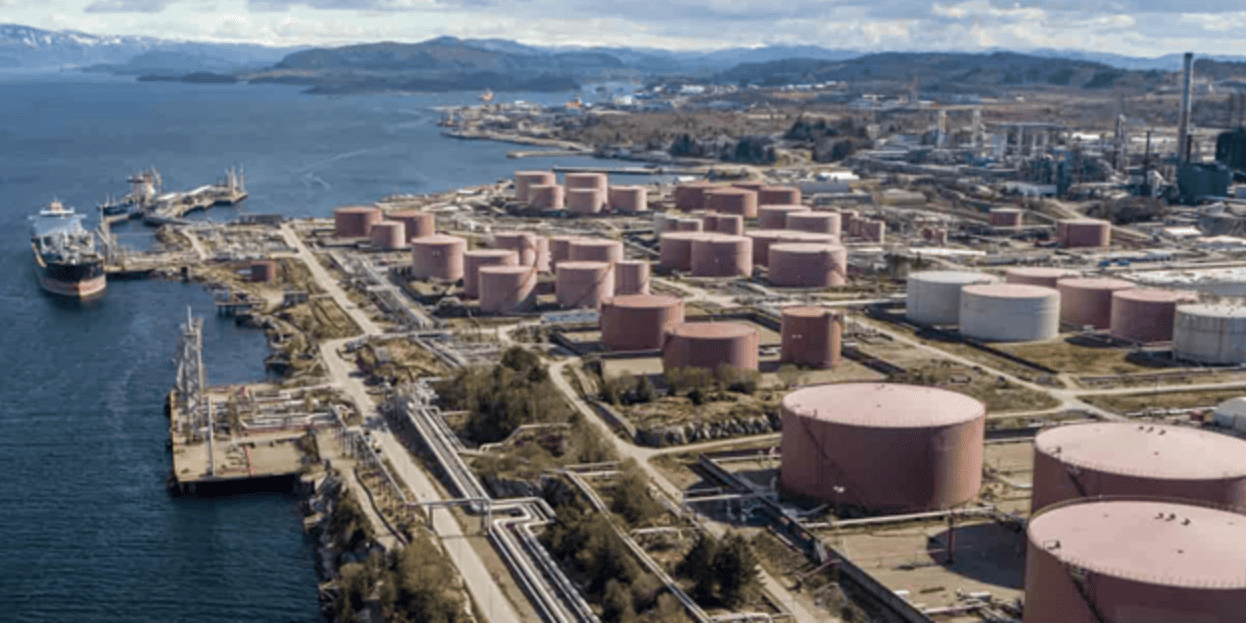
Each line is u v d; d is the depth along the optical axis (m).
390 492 177.00
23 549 171.12
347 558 160.38
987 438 195.88
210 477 191.50
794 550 151.00
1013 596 133.50
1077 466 147.00
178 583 161.25
